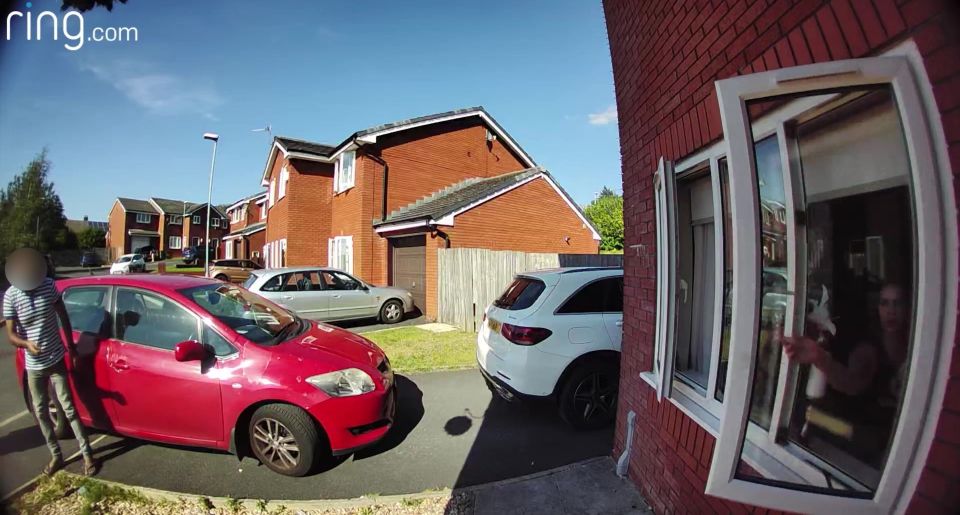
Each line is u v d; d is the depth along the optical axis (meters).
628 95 3.57
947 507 1.21
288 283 9.41
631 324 3.46
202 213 55.69
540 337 4.25
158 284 3.95
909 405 1.31
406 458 3.82
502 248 12.73
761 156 2.05
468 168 16.91
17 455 3.86
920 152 1.27
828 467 1.76
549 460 3.77
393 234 13.36
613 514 2.89
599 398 4.39
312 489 3.33
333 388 3.56
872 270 1.59
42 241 24.84
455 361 6.92
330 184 18.48
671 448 2.67
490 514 2.92
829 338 1.78
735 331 1.48
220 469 3.61
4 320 3.24
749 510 1.88
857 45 1.43
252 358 3.56
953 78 1.19
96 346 3.71
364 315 10.34
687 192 2.96
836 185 1.72
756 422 2.14
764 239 2.07
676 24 2.68
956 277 1.22
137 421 3.62
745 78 1.45
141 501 3.11
